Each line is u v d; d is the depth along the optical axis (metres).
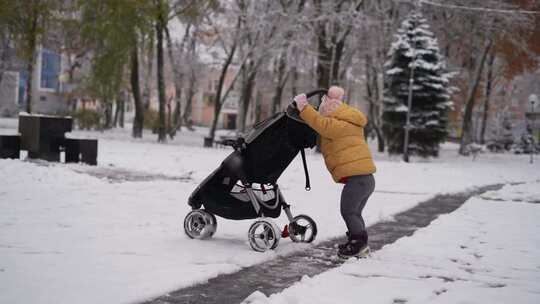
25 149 14.95
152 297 4.47
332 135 6.16
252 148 6.46
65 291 4.45
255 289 4.88
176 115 52.06
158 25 31.58
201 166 16.53
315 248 6.65
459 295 4.74
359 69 40.19
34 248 5.91
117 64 30.81
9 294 4.33
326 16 28.75
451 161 30.36
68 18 31.67
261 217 6.46
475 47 37.03
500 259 6.25
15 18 29.25
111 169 14.38
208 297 4.58
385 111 32.22
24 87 61.06
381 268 5.64
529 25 34.62
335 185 13.48
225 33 36.53
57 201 9.12
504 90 64.50
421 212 10.06
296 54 31.84
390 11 33.97
